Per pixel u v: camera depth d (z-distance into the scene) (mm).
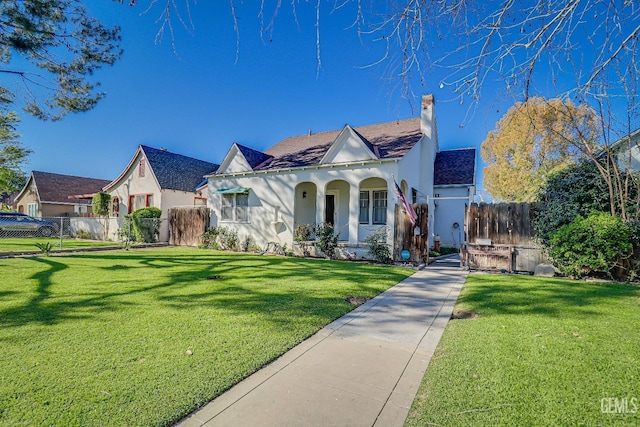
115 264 10461
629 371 3238
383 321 5105
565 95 3307
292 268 10117
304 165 14539
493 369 3322
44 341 3896
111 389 2850
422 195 16141
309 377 3230
